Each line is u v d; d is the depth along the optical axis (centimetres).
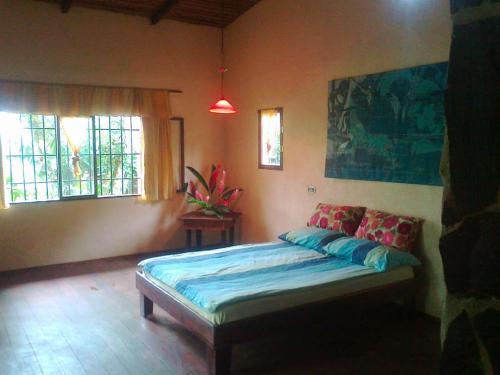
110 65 567
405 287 377
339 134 471
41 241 543
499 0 113
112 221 589
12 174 525
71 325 371
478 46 117
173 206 633
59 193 552
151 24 593
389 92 413
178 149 631
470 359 121
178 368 301
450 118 125
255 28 587
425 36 382
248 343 343
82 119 561
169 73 612
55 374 292
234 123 645
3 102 499
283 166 556
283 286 320
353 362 312
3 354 319
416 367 305
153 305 411
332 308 330
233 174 656
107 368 301
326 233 437
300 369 302
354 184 460
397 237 391
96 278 500
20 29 508
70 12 536
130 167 603
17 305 416
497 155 115
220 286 319
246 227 634
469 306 121
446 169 127
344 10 458
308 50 507
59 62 533
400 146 407
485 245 118
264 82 578
